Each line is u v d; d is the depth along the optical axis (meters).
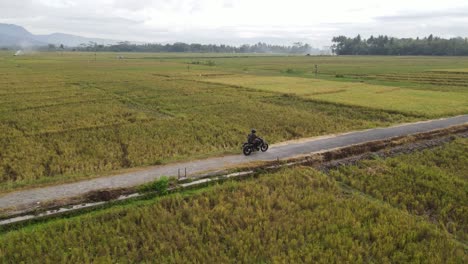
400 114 39.69
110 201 16.27
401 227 14.83
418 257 12.89
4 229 14.04
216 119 36.28
